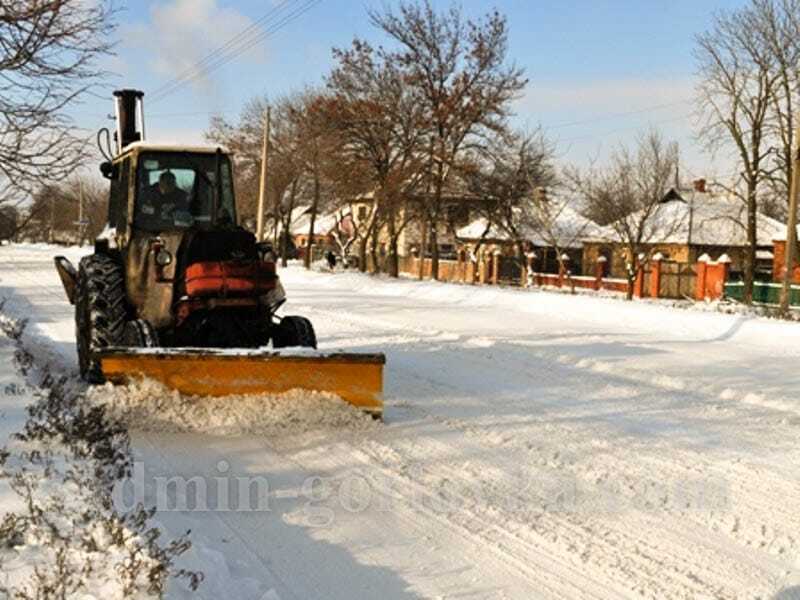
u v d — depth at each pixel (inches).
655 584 175.9
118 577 142.8
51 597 135.4
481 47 1223.5
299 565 179.9
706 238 1656.0
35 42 307.6
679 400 364.8
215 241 306.5
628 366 449.1
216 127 1755.7
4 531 159.6
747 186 1133.1
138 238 316.5
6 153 326.6
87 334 323.3
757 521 213.9
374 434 284.4
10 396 274.2
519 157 1330.0
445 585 173.2
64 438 222.7
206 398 283.9
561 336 569.0
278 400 286.8
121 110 406.3
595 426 309.7
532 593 170.6
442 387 376.2
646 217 1210.0
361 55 1258.6
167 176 329.7
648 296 1339.8
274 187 1701.5
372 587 171.0
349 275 1232.8
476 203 1403.8
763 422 325.7
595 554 190.5
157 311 309.3
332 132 1286.9
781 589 174.7
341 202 1441.9
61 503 176.6
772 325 640.4
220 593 154.2
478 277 1593.3
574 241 1641.2
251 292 305.1
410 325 612.7
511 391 372.2
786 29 1053.8
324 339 530.3
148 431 272.8
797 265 1289.4
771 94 1082.1
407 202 1333.7
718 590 173.8
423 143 1268.5
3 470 193.6
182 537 168.7
